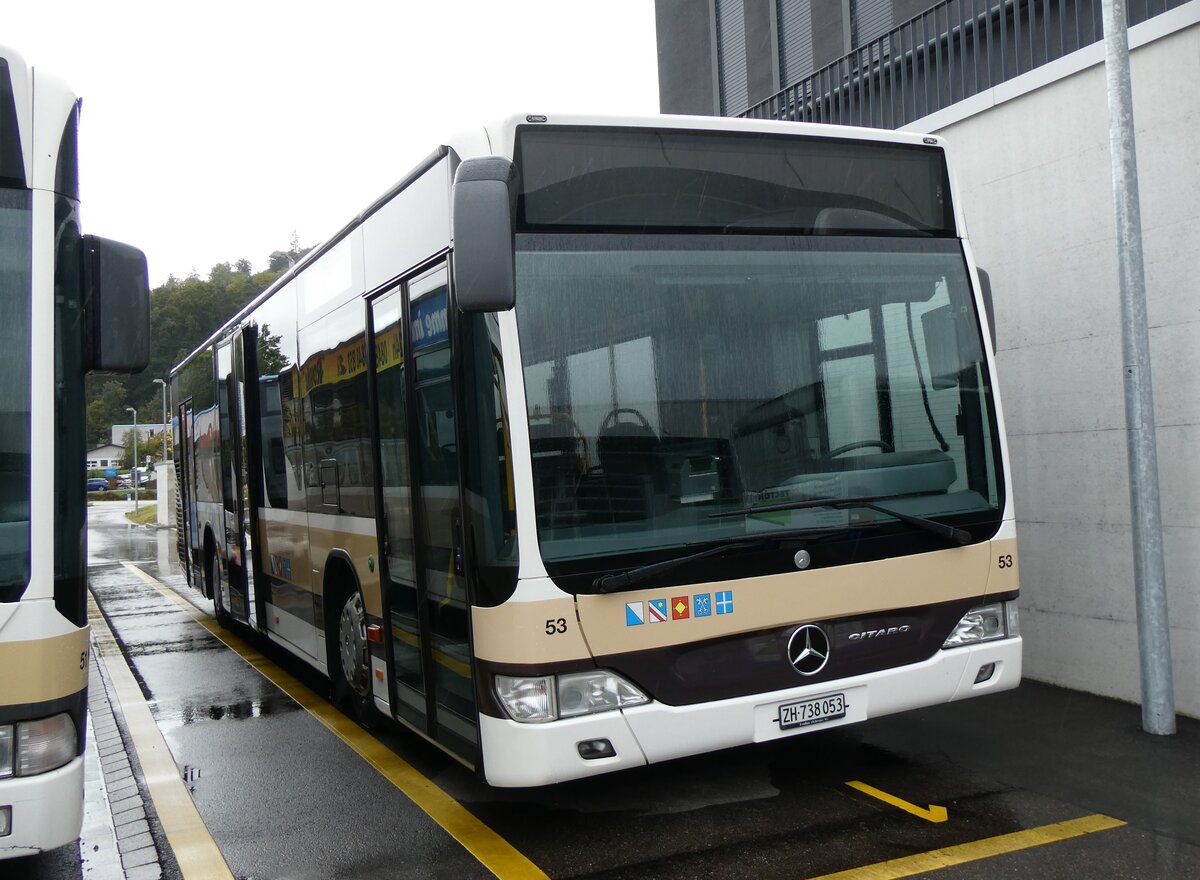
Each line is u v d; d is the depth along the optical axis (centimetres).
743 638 412
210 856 443
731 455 420
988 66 692
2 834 331
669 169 432
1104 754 518
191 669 872
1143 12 625
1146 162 579
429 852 434
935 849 413
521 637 383
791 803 471
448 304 427
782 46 1223
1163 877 383
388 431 504
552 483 392
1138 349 536
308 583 663
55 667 344
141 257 371
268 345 759
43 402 348
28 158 358
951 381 473
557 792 500
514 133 407
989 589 464
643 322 417
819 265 454
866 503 439
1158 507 542
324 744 609
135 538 3095
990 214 680
